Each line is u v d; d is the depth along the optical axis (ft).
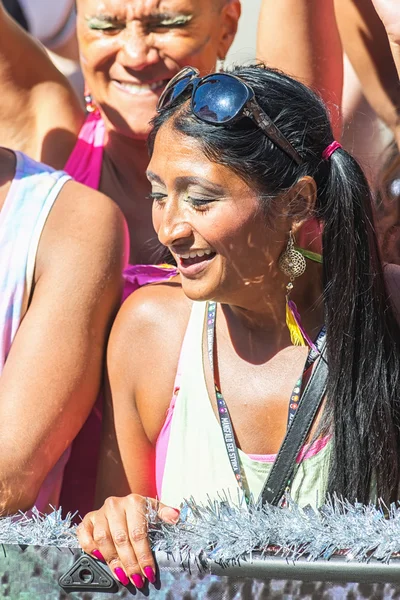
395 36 20.22
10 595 12.82
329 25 22.48
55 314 17.03
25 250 17.37
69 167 23.30
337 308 15.35
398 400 15.38
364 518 12.26
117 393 17.04
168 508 13.19
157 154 14.73
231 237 14.56
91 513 13.29
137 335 16.88
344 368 15.17
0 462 15.97
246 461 15.43
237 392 15.84
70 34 33.45
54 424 16.58
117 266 17.90
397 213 19.42
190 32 21.15
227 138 14.30
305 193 14.98
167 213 14.66
